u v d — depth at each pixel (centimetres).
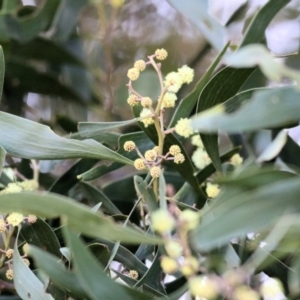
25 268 45
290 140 54
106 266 47
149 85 60
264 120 39
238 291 42
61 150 48
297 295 44
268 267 46
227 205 40
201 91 49
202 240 40
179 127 49
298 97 40
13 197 40
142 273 50
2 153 46
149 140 53
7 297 54
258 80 57
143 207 55
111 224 40
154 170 47
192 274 43
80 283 43
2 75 48
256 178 41
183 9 57
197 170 56
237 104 47
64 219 40
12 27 62
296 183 40
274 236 40
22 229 49
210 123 39
